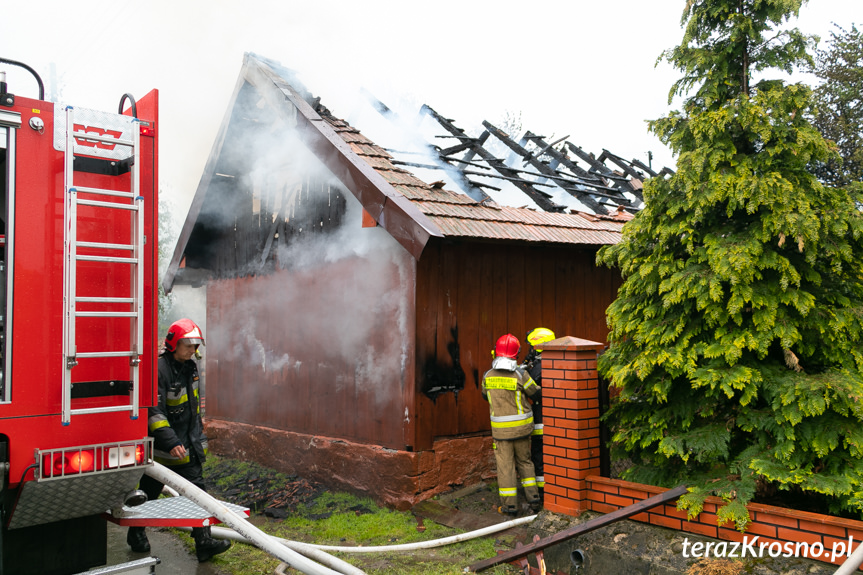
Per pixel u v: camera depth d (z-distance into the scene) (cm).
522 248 721
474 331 665
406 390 615
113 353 320
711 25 444
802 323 393
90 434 320
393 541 518
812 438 371
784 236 381
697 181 418
